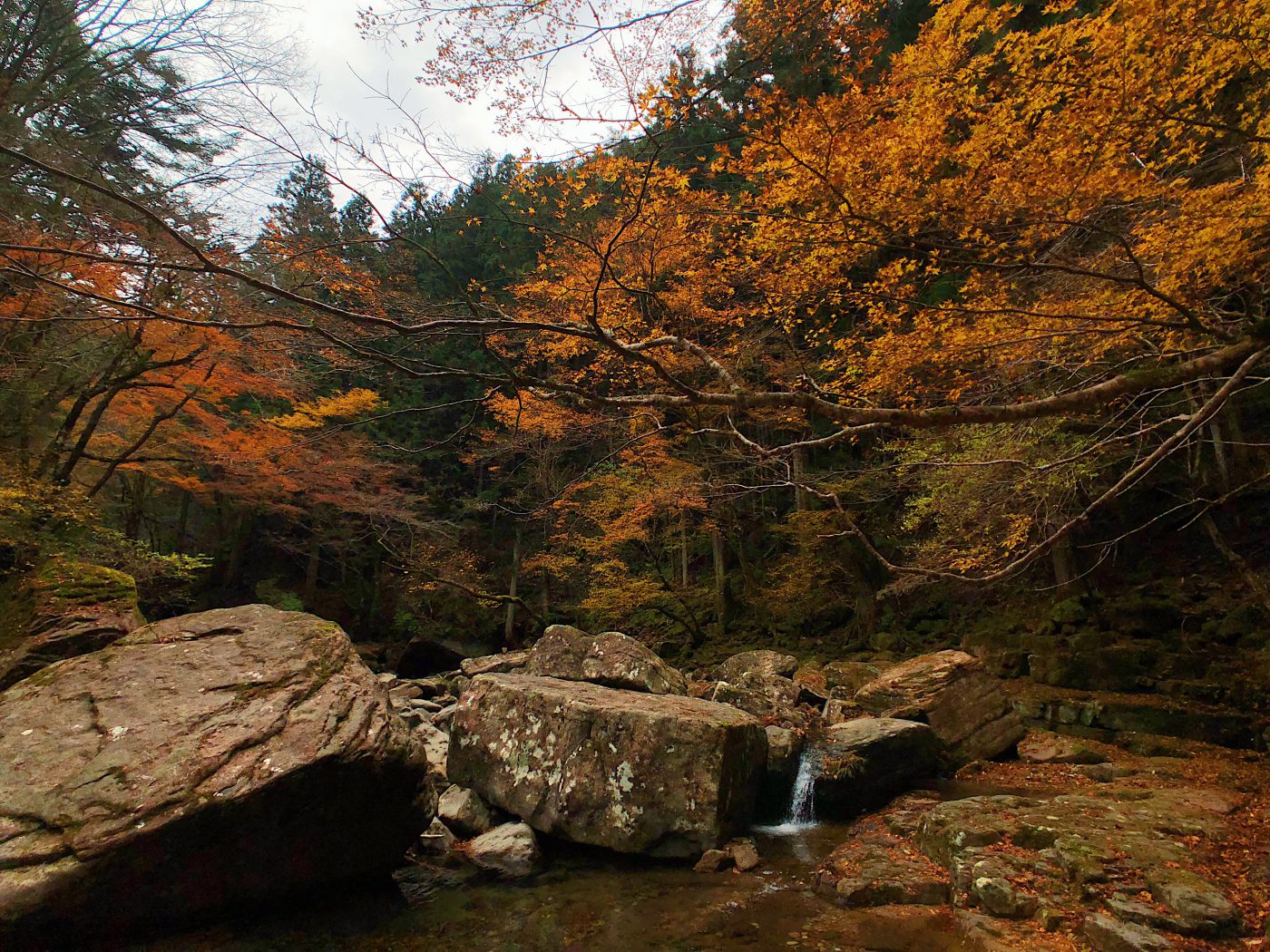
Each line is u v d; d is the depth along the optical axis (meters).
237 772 4.17
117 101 8.06
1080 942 3.60
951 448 8.88
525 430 10.01
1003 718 8.26
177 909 4.10
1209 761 6.95
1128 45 3.56
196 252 1.84
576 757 5.74
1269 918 3.56
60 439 9.64
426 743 7.73
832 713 8.98
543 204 5.14
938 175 4.36
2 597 7.94
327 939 4.13
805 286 5.37
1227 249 4.04
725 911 4.41
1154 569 12.08
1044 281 5.35
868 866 4.84
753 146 4.22
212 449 11.38
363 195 2.56
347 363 7.23
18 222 4.80
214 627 5.60
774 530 16.19
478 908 4.56
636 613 18.64
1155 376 2.97
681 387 2.59
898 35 7.52
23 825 3.89
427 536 19.27
